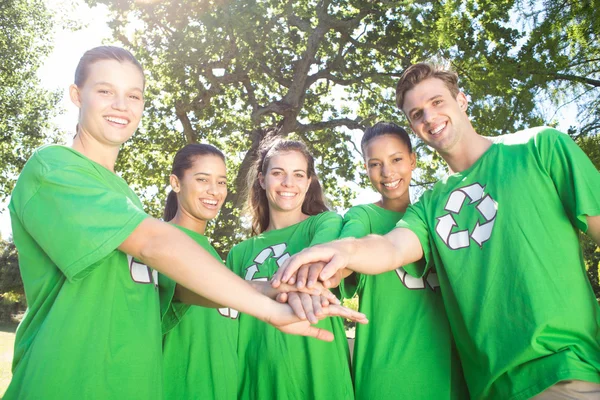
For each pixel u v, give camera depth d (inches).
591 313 90.7
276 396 111.5
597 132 490.0
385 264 96.3
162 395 83.2
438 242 100.9
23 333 78.7
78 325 75.3
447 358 107.7
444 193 105.1
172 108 631.2
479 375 96.0
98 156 86.7
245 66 575.8
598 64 501.7
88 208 72.7
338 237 111.7
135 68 88.0
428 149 486.3
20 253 81.0
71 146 88.1
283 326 79.7
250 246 130.6
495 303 92.4
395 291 113.2
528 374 88.0
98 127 84.4
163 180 636.1
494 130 477.7
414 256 102.9
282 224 130.8
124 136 86.4
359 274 115.4
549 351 87.0
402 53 634.2
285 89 700.0
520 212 92.9
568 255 90.8
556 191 93.0
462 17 536.1
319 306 81.4
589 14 459.2
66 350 73.6
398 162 121.3
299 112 684.7
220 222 560.1
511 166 96.7
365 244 95.7
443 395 105.5
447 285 102.3
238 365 118.3
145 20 574.9
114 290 80.0
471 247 97.1
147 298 84.4
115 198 74.7
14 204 79.2
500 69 498.6
